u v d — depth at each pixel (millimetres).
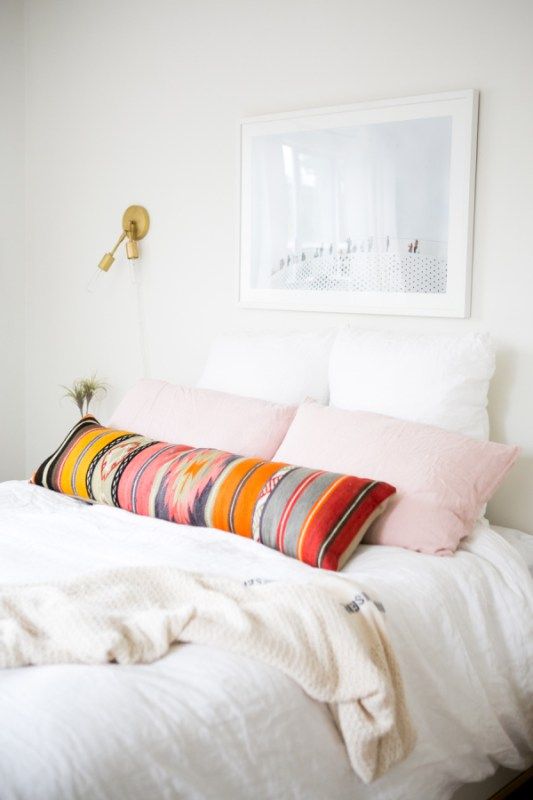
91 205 3762
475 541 2213
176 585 1726
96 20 3646
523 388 2615
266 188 3141
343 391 2680
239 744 1447
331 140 2949
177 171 3449
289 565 1972
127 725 1352
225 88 3266
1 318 3990
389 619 1792
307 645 1601
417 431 2316
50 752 1271
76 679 1423
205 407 2740
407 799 1707
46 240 3955
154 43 3463
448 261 2711
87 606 1593
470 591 2027
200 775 1390
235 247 3256
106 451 2619
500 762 1981
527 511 2625
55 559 2047
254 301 3213
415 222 2781
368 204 2883
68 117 3801
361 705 1595
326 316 3041
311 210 3027
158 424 2785
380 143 2836
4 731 1304
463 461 2227
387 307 2859
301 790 1520
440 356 2529
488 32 2609
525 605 2102
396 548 2150
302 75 3047
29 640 1506
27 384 4117
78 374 3900
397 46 2805
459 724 1872
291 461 2414
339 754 1591
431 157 2729
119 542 2174
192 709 1420
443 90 2717
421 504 2152
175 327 3521
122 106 3600
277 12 3088
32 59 3906
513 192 2600
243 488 2238
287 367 2896
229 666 1521
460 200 2668
